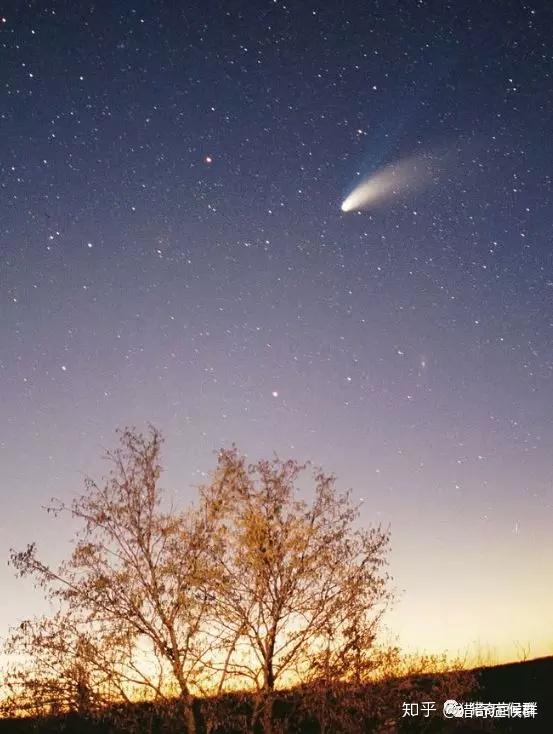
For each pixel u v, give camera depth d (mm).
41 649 10742
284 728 10742
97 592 11031
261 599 11148
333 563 11508
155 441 12094
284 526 11656
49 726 10766
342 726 11023
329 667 11055
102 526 11398
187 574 11211
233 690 10922
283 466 12078
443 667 12133
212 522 11703
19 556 10977
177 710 10727
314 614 11250
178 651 10891
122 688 10805
